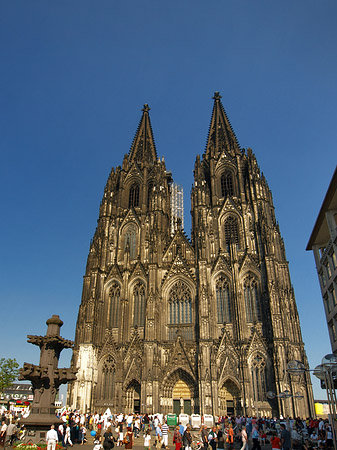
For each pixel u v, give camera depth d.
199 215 115.31
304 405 87.44
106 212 124.06
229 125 141.88
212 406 87.81
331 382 40.16
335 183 64.31
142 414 90.56
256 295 102.94
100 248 117.00
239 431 66.81
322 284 80.19
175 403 96.50
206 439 46.53
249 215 115.06
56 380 50.03
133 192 130.62
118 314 108.12
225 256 109.88
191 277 107.25
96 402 97.94
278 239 109.50
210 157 130.12
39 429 46.09
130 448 47.22
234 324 99.69
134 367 98.69
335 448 38.53
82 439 59.00
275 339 92.06
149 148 145.38
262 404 89.06
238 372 93.06
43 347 51.12
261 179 120.62
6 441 50.16
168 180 152.25
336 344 72.81
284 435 37.94
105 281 112.50
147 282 108.31
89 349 100.75
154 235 113.88
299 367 42.19
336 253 70.12
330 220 71.44
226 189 123.31
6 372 123.06
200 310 99.00
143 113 156.88
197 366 95.44
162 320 104.56
